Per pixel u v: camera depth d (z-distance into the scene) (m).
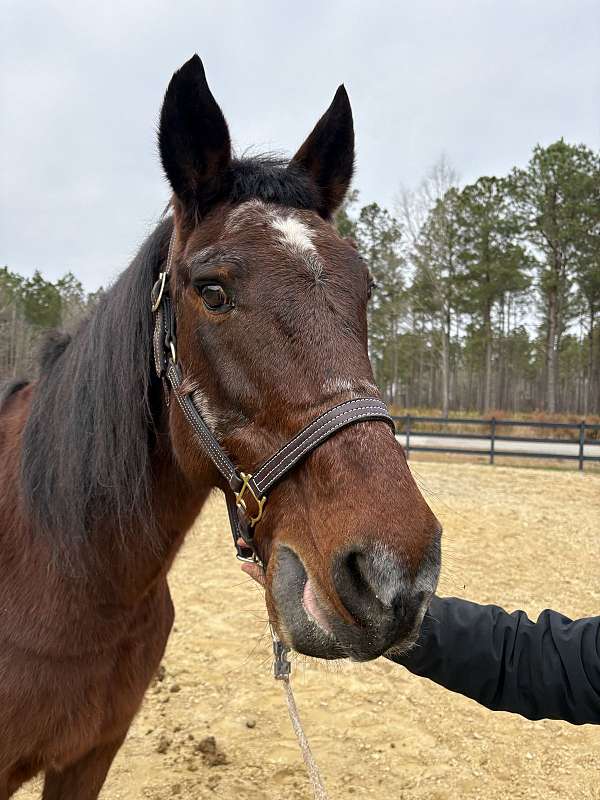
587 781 3.21
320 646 1.30
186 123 1.64
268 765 3.28
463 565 6.48
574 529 8.09
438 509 8.87
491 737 3.59
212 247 1.54
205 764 3.27
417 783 3.17
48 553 1.80
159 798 3.01
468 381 50.66
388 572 1.16
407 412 33.50
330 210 1.95
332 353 1.39
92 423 1.80
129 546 1.80
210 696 3.95
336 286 1.48
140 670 2.01
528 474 12.02
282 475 1.39
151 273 1.82
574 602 5.54
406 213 31.03
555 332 33.91
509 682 1.86
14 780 1.84
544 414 28.34
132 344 1.78
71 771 2.10
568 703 1.80
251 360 1.44
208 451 1.55
